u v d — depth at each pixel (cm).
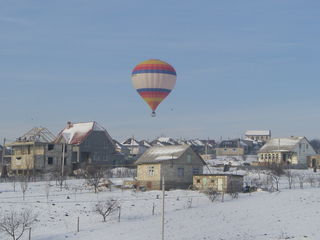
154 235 4081
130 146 15588
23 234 4275
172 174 6912
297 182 7594
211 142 19762
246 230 4231
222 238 3972
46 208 5234
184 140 19162
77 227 4447
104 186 6706
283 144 11594
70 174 9056
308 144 11631
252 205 5366
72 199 5791
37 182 7612
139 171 7156
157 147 7444
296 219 4594
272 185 6738
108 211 4925
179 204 5512
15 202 5528
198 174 6906
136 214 5028
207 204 5525
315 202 5419
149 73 6619
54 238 4147
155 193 6312
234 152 16988
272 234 4056
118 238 4050
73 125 11150
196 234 4103
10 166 10469
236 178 6506
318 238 3831
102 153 10775
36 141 9956
